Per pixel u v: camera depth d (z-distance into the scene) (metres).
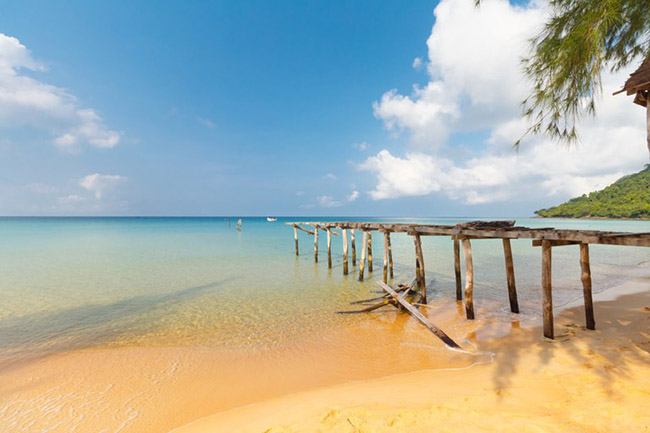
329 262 18.44
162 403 4.76
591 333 6.69
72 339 7.73
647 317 7.70
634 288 12.45
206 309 10.37
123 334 8.09
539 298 11.23
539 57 3.66
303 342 7.40
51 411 4.57
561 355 5.52
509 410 3.69
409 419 3.62
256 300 11.52
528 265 19.69
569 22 3.42
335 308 10.43
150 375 5.75
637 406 3.51
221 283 14.45
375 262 21.42
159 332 8.23
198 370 5.95
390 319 8.99
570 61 3.32
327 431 3.51
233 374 5.76
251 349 7.03
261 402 4.66
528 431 3.22
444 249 28.88
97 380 5.56
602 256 24.86
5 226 76.81
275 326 8.66
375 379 5.31
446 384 4.78
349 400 4.39
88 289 13.19
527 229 7.34
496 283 14.15
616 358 5.06
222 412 4.43
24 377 5.69
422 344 6.97
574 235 6.26
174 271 17.38
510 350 6.16
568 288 12.95
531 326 7.75
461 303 10.65
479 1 3.20
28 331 8.30
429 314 9.45
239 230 60.62
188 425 4.12
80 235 45.28
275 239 40.00
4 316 9.61
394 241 37.91
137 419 4.34
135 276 15.97
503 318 8.70
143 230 60.34
